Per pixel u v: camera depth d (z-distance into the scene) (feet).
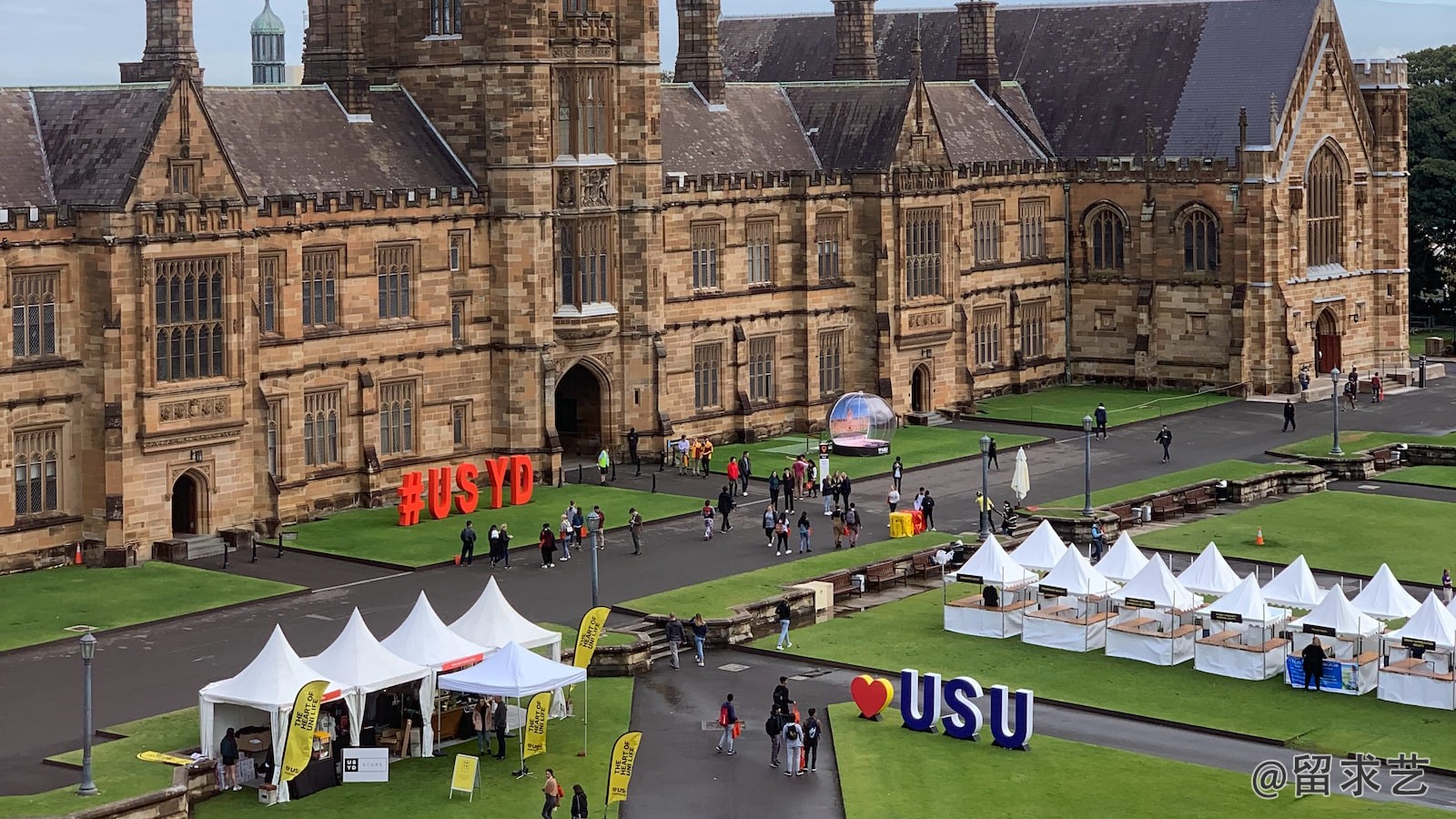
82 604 339.16
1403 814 253.85
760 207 506.48
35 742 270.26
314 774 260.83
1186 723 292.40
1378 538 404.36
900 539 398.21
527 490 428.56
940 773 269.64
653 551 387.96
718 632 331.36
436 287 433.48
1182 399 571.28
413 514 404.77
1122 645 325.42
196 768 256.93
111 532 366.43
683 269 490.08
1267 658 314.76
